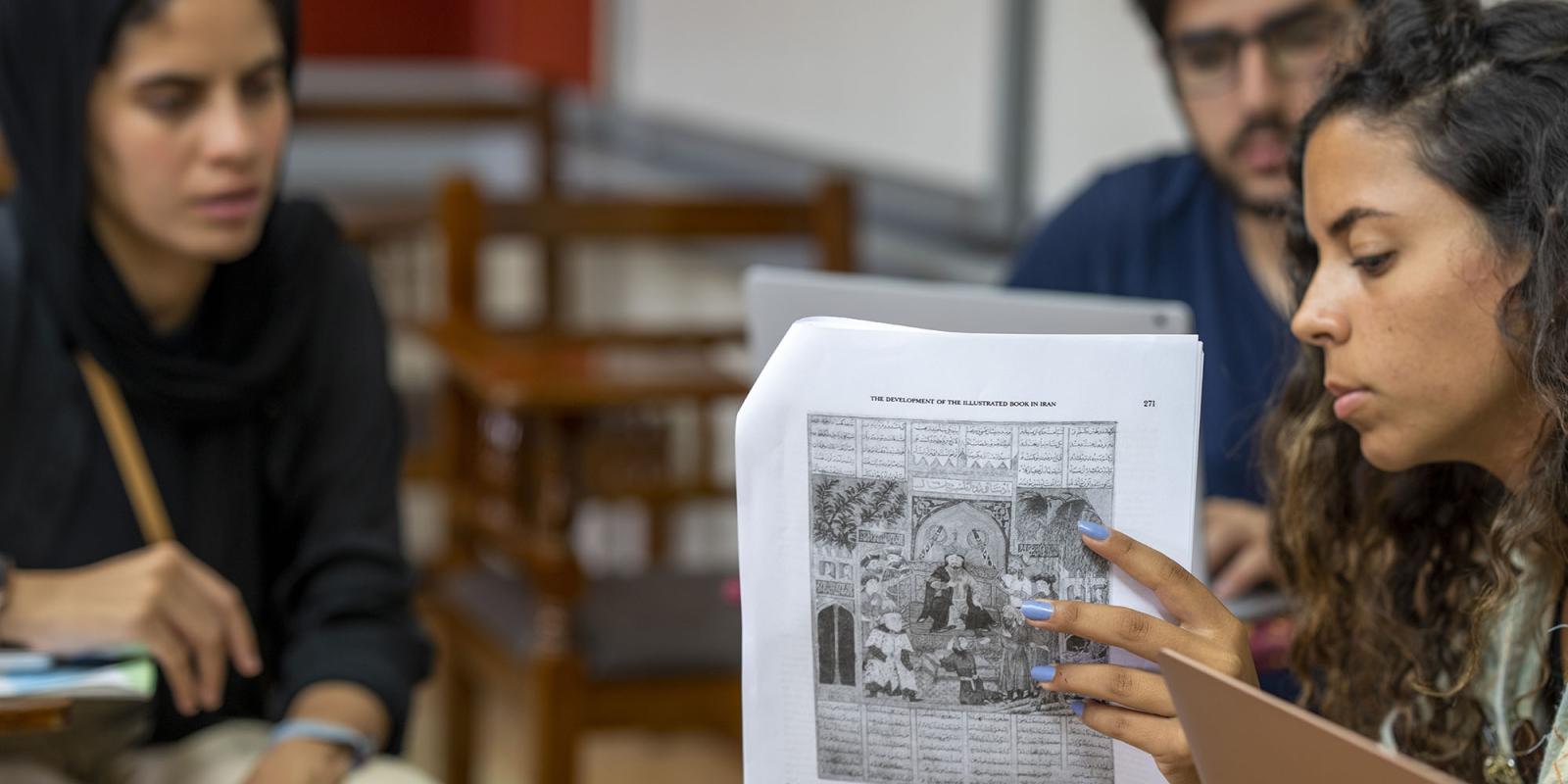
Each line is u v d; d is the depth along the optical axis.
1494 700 1.15
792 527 0.98
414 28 5.36
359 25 5.30
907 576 0.97
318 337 1.69
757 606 0.99
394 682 1.62
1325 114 1.07
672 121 4.03
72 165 1.50
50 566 1.52
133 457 1.55
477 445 2.49
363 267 1.76
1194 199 1.98
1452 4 1.04
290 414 1.68
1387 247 1.02
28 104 1.50
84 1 1.46
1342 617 1.23
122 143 1.48
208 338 1.62
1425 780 0.75
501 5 5.17
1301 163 1.15
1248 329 1.91
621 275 4.16
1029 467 0.95
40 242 1.52
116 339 1.54
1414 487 1.19
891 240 3.08
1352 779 0.79
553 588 2.21
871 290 1.54
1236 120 1.89
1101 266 2.02
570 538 2.21
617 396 2.16
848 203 2.58
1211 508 1.72
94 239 1.53
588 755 3.00
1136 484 0.95
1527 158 0.98
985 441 0.95
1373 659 1.22
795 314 1.56
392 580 1.67
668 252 3.89
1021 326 1.50
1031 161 2.78
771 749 1.01
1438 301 1.01
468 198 2.47
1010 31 2.75
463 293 2.49
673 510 3.50
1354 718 1.23
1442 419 1.03
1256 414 1.81
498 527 2.33
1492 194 0.99
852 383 0.96
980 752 0.99
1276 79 1.86
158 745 1.61
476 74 5.44
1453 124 1.00
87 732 1.53
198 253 1.52
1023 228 2.78
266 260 1.66
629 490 2.87
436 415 3.02
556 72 4.75
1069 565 0.96
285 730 1.54
